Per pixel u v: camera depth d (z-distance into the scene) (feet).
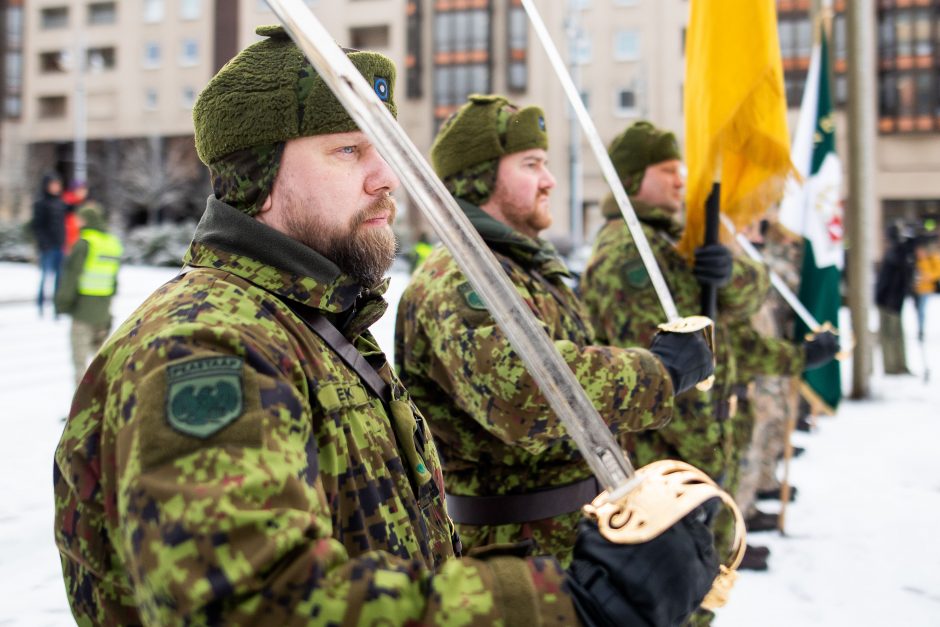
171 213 119.44
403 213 85.10
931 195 98.17
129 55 127.03
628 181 9.73
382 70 3.88
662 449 8.18
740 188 8.74
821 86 16.70
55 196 39.32
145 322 3.11
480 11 111.04
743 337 10.37
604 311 8.34
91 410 3.15
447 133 7.30
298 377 3.20
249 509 2.59
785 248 16.49
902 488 15.08
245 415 2.77
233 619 2.46
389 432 3.66
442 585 2.72
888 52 98.73
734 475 9.60
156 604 2.50
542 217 7.25
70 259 19.81
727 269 7.91
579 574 2.86
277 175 3.62
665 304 5.85
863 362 23.75
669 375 5.43
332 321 3.76
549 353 2.98
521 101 107.65
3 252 83.71
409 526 3.47
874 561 11.59
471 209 6.86
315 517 2.78
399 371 6.28
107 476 2.96
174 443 2.65
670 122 104.06
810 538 12.61
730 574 3.25
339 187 3.64
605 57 105.40
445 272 5.82
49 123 132.77
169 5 124.67
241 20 121.70
